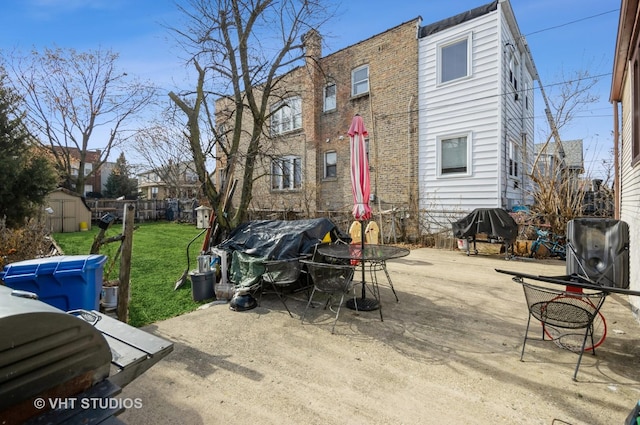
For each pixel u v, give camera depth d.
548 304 2.94
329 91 12.95
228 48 6.45
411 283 5.60
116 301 3.85
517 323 3.78
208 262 4.90
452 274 6.25
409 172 10.62
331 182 12.84
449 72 9.83
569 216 8.08
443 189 9.96
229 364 2.88
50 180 7.19
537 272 6.34
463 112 9.52
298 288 5.04
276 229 5.19
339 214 12.09
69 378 1.37
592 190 11.12
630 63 4.98
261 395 2.42
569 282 2.71
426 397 2.38
